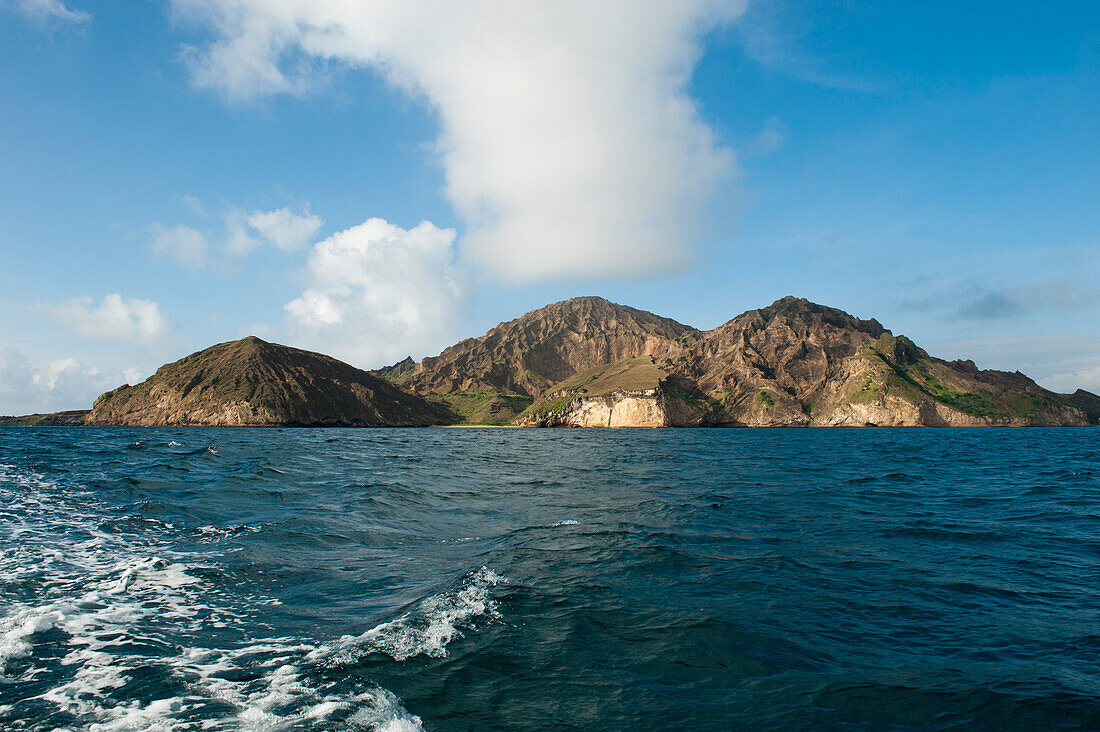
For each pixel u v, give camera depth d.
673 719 8.36
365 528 21.72
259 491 30.16
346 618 12.09
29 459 46.66
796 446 98.06
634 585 14.73
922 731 8.21
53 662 9.74
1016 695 9.27
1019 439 125.94
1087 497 32.16
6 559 16.11
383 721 8.02
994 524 23.77
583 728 8.05
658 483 39.03
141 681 9.06
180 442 79.44
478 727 7.99
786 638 11.49
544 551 18.38
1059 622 12.63
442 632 11.30
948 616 12.94
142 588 13.91
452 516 25.23
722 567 16.64
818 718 8.48
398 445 92.62
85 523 21.08
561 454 75.38
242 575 15.13
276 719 7.98
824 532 21.91
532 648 10.70
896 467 52.75
